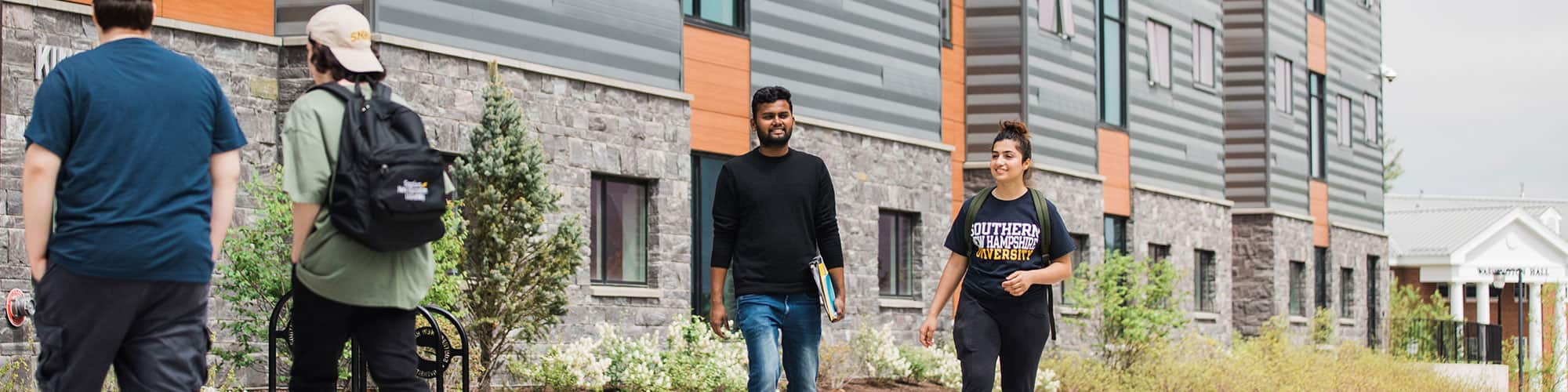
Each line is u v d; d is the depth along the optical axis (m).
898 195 18.61
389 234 5.51
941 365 17.28
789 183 8.64
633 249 15.01
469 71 13.28
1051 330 9.09
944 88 20.31
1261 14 27.78
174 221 5.27
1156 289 20.02
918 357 17.30
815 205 8.75
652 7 15.24
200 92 5.38
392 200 5.46
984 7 20.67
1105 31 23.00
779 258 8.59
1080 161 21.94
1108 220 22.94
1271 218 27.50
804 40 17.45
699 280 16.12
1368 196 32.50
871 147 18.14
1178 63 25.06
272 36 12.52
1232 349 24.34
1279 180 28.14
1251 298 27.55
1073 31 21.83
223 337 11.95
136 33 5.38
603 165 14.45
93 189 5.17
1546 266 44.50
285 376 11.66
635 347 13.64
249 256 11.02
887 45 18.70
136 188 5.20
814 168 8.75
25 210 5.12
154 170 5.23
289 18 12.59
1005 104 20.52
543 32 14.05
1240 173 27.75
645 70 15.15
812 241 8.73
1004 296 8.90
